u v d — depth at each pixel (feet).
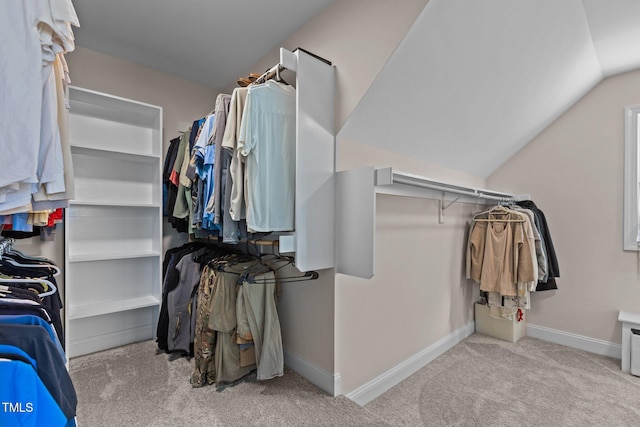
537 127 9.04
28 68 2.59
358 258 5.29
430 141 7.15
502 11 4.96
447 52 5.21
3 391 2.13
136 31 6.88
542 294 9.35
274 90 5.17
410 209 7.29
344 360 5.81
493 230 8.66
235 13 6.29
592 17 5.87
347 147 5.84
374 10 5.10
